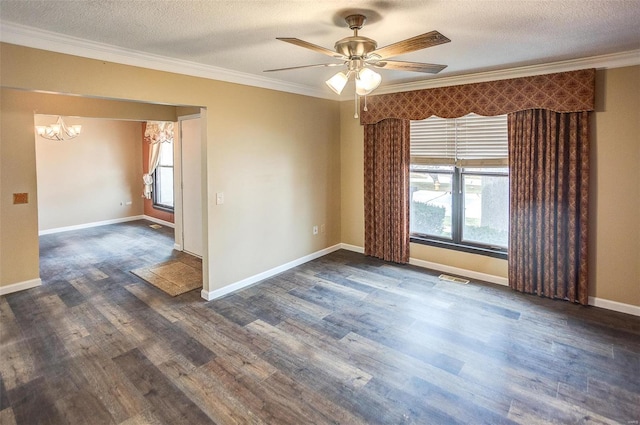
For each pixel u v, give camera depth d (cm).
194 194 570
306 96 501
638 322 343
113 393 251
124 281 466
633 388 252
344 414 231
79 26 254
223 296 415
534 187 395
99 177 814
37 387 257
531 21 250
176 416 229
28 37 261
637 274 353
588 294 380
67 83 283
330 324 347
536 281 405
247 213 438
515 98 391
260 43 295
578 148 366
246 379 266
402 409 235
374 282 450
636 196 347
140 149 879
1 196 416
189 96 365
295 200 501
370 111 508
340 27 259
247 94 421
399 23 252
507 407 236
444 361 286
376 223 534
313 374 271
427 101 453
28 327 344
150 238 702
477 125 437
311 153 518
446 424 222
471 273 462
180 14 233
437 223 495
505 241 442
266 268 469
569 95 359
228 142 407
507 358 289
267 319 358
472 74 411
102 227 798
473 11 232
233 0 212
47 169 736
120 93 314
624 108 343
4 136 415
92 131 796
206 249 403
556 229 386
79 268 518
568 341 312
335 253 570
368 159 527
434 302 392
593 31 272
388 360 288
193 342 316
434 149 475
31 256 441
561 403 238
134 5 219
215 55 331
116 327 343
